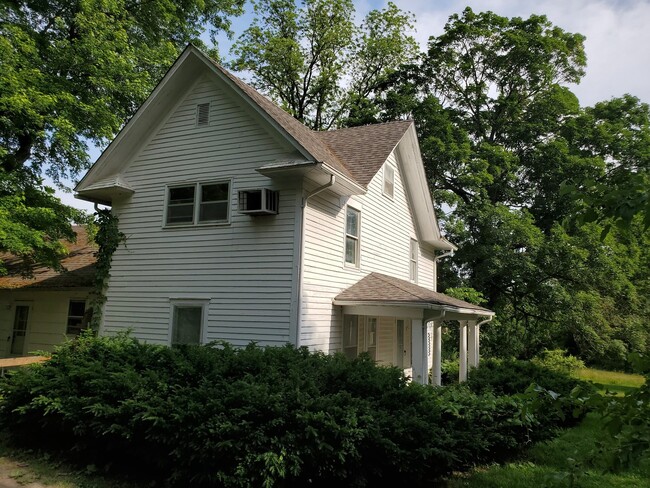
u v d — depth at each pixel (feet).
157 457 19.11
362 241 40.88
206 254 34.53
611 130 80.64
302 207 32.09
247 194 33.09
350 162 43.47
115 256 38.04
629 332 74.23
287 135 31.86
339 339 35.94
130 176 38.70
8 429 24.59
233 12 64.90
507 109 83.66
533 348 82.53
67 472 20.33
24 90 36.11
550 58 83.20
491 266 70.08
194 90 37.04
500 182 80.74
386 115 86.12
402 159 50.80
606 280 69.87
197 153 36.17
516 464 23.18
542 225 82.07
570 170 75.72
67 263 50.24
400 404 19.97
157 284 35.88
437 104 79.82
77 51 42.80
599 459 8.63
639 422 7.51
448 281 75.92
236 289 32.99
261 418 17.78
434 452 17.80
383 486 19.19
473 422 21.71
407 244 52.19
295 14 93.66
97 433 20.26
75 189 38.34
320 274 33.86
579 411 8.34
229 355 23.06
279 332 31.14
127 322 36.42
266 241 32.68
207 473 17.12
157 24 55.31
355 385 20.94
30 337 46.29
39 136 40.98
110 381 21.24
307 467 17.21
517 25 83.56
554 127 82.69
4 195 38.09
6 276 48.85
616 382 59.72
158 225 36.76
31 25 46.57
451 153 73.77
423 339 33.42
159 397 19.67
